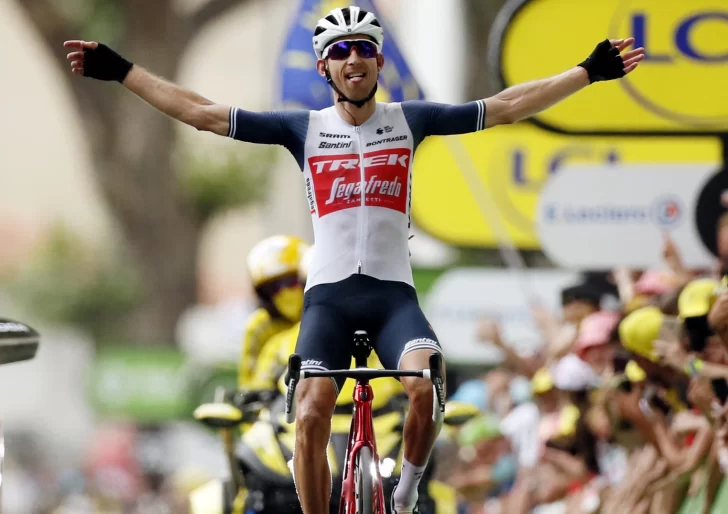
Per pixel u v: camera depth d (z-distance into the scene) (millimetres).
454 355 46781
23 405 117938
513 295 46438
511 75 36281
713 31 36062
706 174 37500
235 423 30109
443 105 22484
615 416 32344
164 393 80562
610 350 34469
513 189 44406
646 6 36062
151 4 97062
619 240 37719
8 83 175000
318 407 21391
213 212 100500
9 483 87312
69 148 175125
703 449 28594
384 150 22203
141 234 99625
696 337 27469
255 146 100938
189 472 68062
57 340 106625
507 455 41125
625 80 36250
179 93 22219
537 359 39500
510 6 36188
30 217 173250
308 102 39375
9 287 108375
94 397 81375
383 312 22031
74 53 22031
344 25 22016
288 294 31250
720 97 36094
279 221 125125
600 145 41281
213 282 171125
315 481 21344
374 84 22156
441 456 44875
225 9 99438
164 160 99125
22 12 97688
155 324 100500
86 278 103125
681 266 31203
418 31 68125
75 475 75625
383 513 21438
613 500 32531
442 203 45219
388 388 29594
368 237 22062
